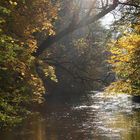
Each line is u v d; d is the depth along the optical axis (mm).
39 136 26781
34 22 16406
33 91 17406
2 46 10367
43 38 22234
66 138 26594
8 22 14102
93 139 26203
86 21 19734
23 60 13672
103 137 26875
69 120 37281
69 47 46844
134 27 20109
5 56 10352
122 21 20281
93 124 34281
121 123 34688
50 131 29453
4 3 12648
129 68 20234
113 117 40031
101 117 40281
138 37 20391
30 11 15922
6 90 13789
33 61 17203
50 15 18516
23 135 26500
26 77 15688
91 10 19906
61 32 19562
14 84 14484
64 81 70250
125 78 20266
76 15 19844
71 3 21312
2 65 12648
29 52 15203
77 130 30406
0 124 12922
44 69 20328
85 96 78500
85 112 46156
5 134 26125
